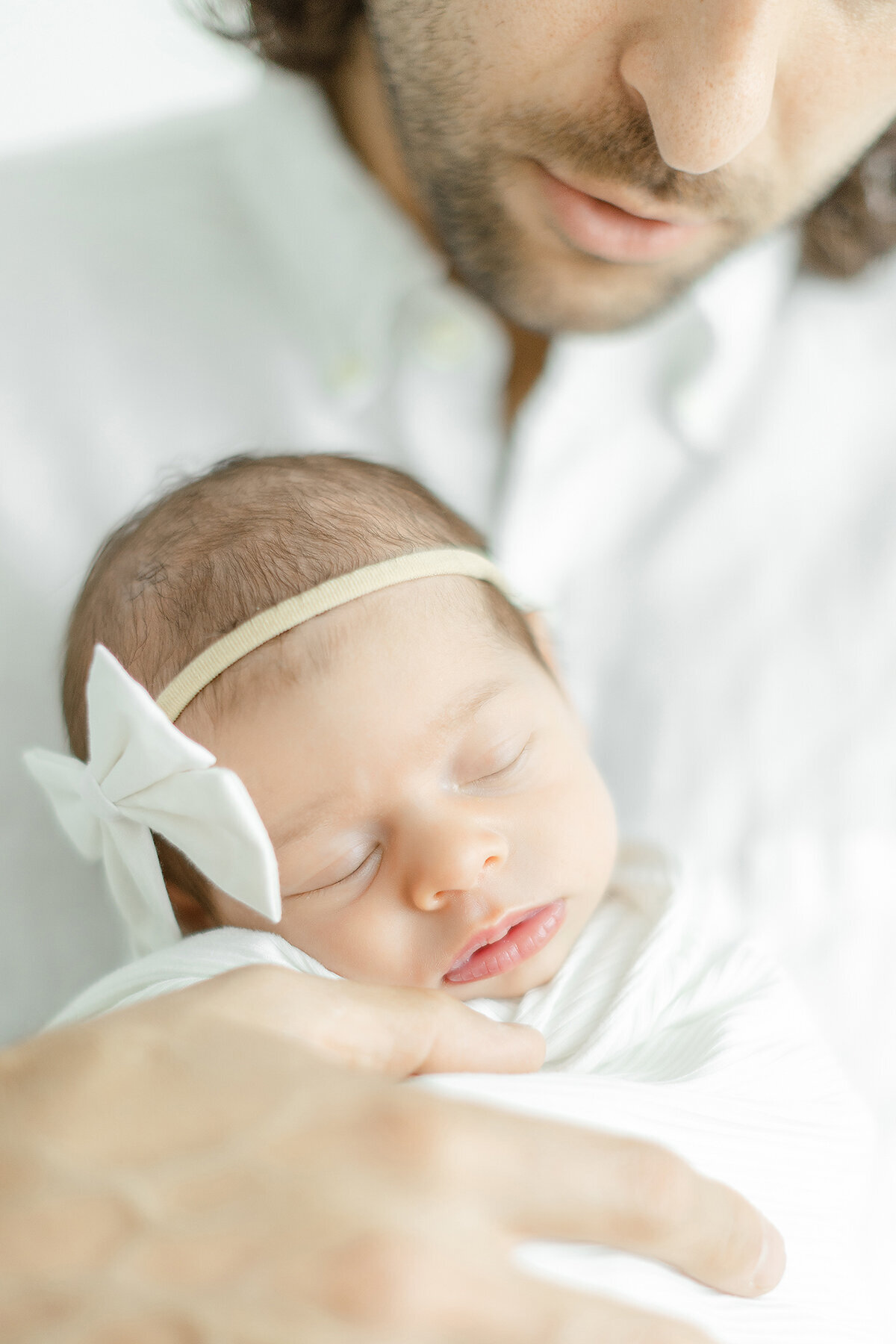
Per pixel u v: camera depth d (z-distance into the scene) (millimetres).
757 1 877
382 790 908
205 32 1658
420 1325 477
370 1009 673
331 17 1374
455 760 943
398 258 1458
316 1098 549
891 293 1778
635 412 1624
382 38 1173
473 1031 725
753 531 1679
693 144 951
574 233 1175
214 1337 484
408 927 902
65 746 1453
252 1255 494
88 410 1513
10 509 1466
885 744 1641
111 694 768
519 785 969
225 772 736
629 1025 909
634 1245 585
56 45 2143
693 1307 655
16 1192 523
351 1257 483
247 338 1559
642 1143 587
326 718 912
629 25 979
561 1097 718
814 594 1682
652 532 1668
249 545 1000
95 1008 868
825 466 1706
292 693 920
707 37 902
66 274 1525
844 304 1771
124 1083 567
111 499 1513
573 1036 912
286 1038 607
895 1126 1383
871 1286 1237
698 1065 857
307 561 979
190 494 1093
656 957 959
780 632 1665
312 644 933
